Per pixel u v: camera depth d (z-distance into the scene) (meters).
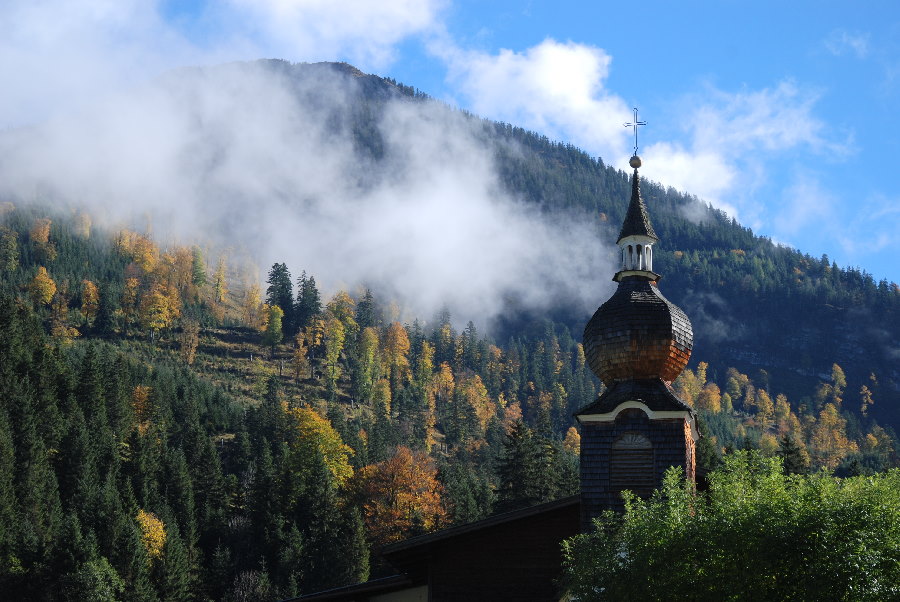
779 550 28.75
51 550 103.31
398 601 43.75
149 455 134.88
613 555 31.72
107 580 100.19
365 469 144.88
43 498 116.88
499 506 104.25
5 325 145.38
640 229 49.19
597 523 33.69
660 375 46.22
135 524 111.00
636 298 47.09
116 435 150.12
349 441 180.75
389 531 126.81
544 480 105.50
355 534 115.56
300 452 155.25
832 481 31.33
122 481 130.38
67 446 129.62
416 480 139.75
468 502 123.75
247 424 175.00
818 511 29.28
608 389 46.53
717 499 32.38
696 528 30.36
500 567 42.03
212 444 146.25
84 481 121.62
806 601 27.67
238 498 136.75
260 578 110.50
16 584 101.00
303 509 128.62
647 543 30.69
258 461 151.62
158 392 178.12
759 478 32.88
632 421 44.09
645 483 43.34
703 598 29.52
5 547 103.50
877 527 28.70
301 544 119.44
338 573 113.44
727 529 29.84
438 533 41.81
